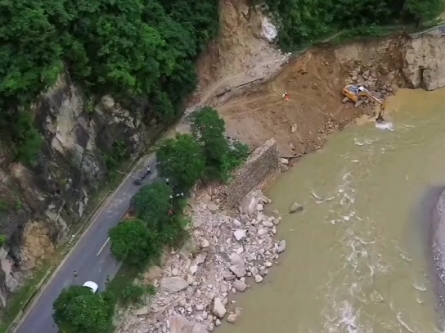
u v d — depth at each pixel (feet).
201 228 126.72
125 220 114.01
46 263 110.93
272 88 158.51
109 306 101.14
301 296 118.93
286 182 145.59
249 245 128.47
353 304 116.26
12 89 99.04
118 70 119.44
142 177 128.98
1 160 101.60
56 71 104.27
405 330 110.73
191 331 110.83
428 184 142.20
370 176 145.59
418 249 126.31
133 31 120.67
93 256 113.39
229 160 134.51
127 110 128.06
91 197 122.72
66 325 95.30
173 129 143.33
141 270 113.70
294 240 130.52
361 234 130.52
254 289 121.08
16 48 101.91
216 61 154.81
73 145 115.75
